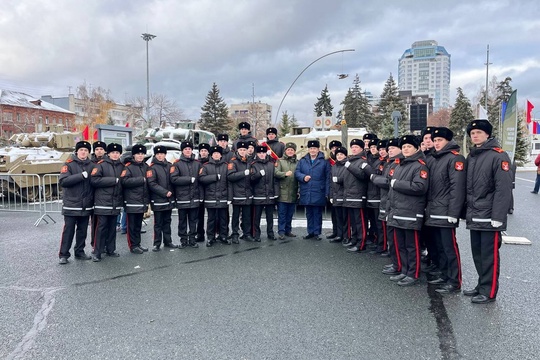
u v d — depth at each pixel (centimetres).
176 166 782
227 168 814
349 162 758
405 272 586
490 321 448
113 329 430
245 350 383
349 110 5447
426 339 405
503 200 483
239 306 490
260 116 7819
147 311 477
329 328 430
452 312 474
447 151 555
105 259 713
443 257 578
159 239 782
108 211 707
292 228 998
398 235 589
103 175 708
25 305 497
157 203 770
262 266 662
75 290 550
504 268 649
